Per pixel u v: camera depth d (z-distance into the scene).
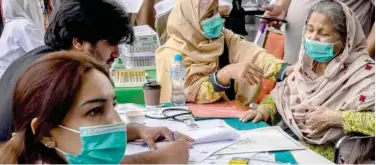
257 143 1.73
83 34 1.64
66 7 1.66
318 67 2.13
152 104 2.28
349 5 2.69
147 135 1.71
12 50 3.19
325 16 2.00
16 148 1.07
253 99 2.39
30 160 1.08
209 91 2.34
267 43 2.95
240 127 1.98
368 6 2.73
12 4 3.25
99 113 1.11
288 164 1.52
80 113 1.07
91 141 1.10
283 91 2.24
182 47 2.46
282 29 2.91
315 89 2.11
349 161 2.00
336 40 2.01
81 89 1.05
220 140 1.75
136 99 2.52
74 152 1.10
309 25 2.07
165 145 1.56
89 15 1.64
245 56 2.57
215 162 1.54
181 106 2.29
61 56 1.07
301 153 1.63
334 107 2.04
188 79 2.41
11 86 1.48
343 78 2.02
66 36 1.65
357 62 2.02
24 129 1.05
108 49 1.71
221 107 2.29
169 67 2.43
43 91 1.01
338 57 2.04
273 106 2.25
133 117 1.92
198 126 1.96
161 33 3.35
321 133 2.04
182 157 1.48
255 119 2.09
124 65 2.88
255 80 2.32
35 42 3.20
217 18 2.47
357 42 2.05
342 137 1.98
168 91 2.42
